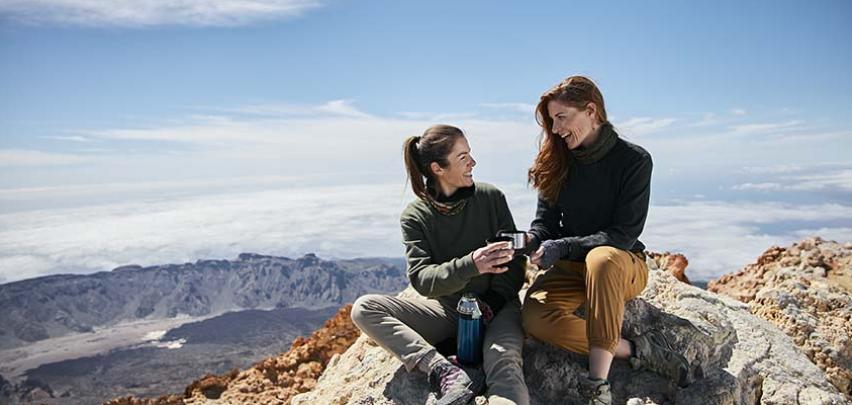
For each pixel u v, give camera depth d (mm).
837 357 4562
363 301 4000
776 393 3912
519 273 4211
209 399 6367
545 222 4133
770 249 7035
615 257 3561
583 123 3689
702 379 3857
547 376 3949
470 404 3590
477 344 3854
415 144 4082
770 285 6000
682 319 4152
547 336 3842
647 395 3779
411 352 3816
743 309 4816
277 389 6410
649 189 3725
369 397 3938
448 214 4078
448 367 3686
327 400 4289
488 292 4156
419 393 3834
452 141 3932
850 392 4426
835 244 6598
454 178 3986
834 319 4996
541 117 3922
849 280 5875
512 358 3639
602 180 3814
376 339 3932
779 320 4898
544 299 3906
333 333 7156
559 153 3920
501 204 4184
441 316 4145
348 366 4875
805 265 6262
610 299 3514
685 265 6785
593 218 3914
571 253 3699
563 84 3729
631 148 3729
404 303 4094
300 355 6969
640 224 3709
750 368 4035
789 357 4273
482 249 3689
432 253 4156
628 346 3842
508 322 3908
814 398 3846
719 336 4160
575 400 3820
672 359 3771
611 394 3762
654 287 4617
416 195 4125
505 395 3438
